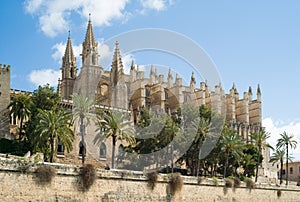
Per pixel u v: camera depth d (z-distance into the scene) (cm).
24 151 8606
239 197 8306
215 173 10588
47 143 8188
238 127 17600
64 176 5550
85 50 14900
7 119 9900
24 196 5097
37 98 9431
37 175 5262
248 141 15512
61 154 9300
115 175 6141
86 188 5728
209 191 7644
